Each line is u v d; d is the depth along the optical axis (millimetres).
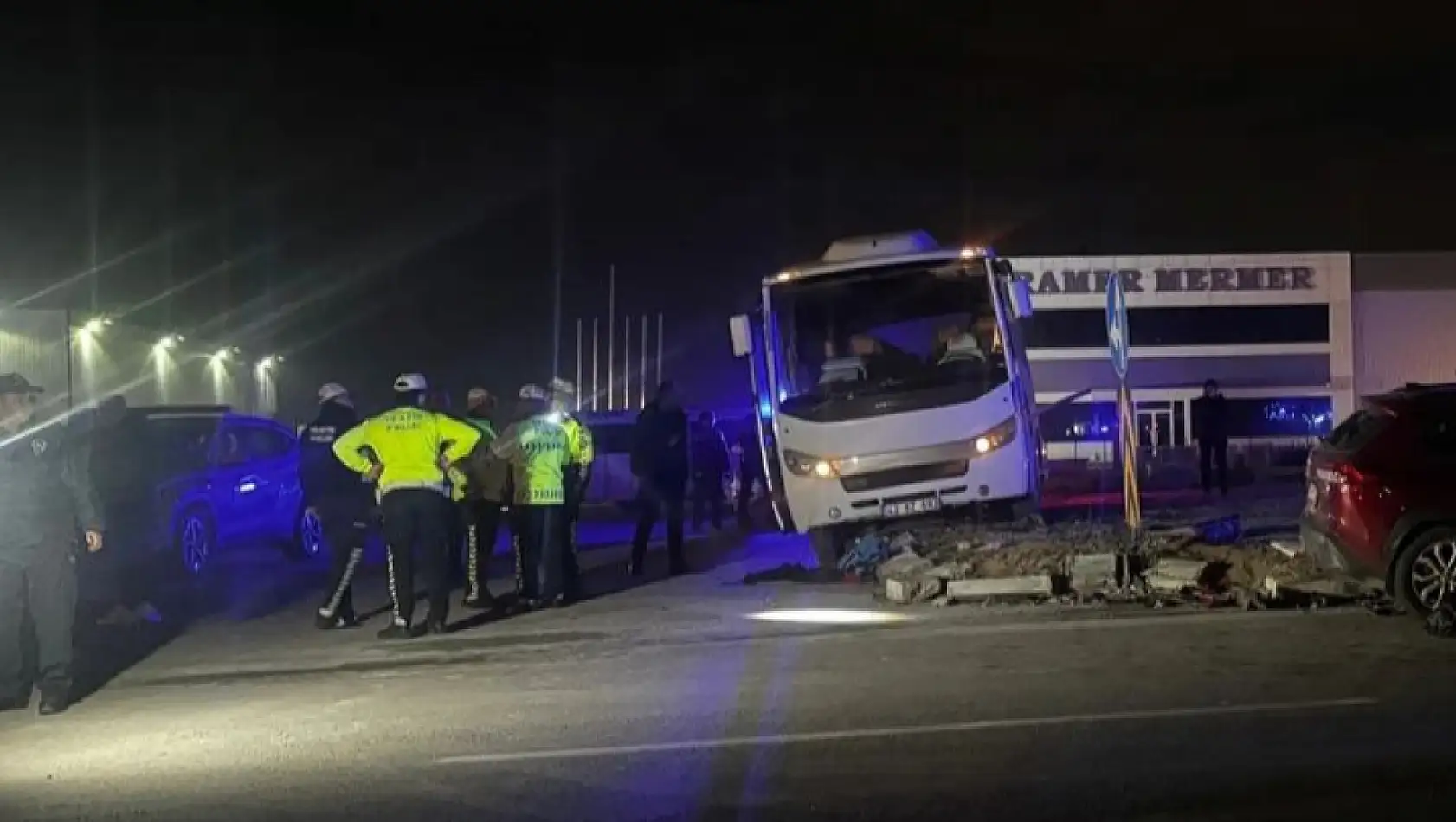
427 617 14016
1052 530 16422
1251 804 7250
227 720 10258
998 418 16000
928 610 14047
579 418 16875
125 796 8141
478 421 15531
